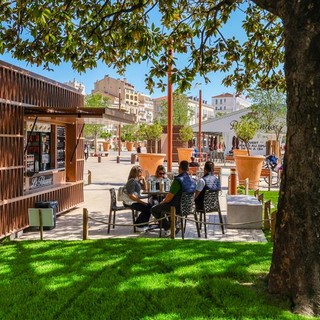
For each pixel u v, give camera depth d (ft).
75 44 27.12
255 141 124.36
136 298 15.75
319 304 13.96
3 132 25.64
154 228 29.04
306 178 14.12
